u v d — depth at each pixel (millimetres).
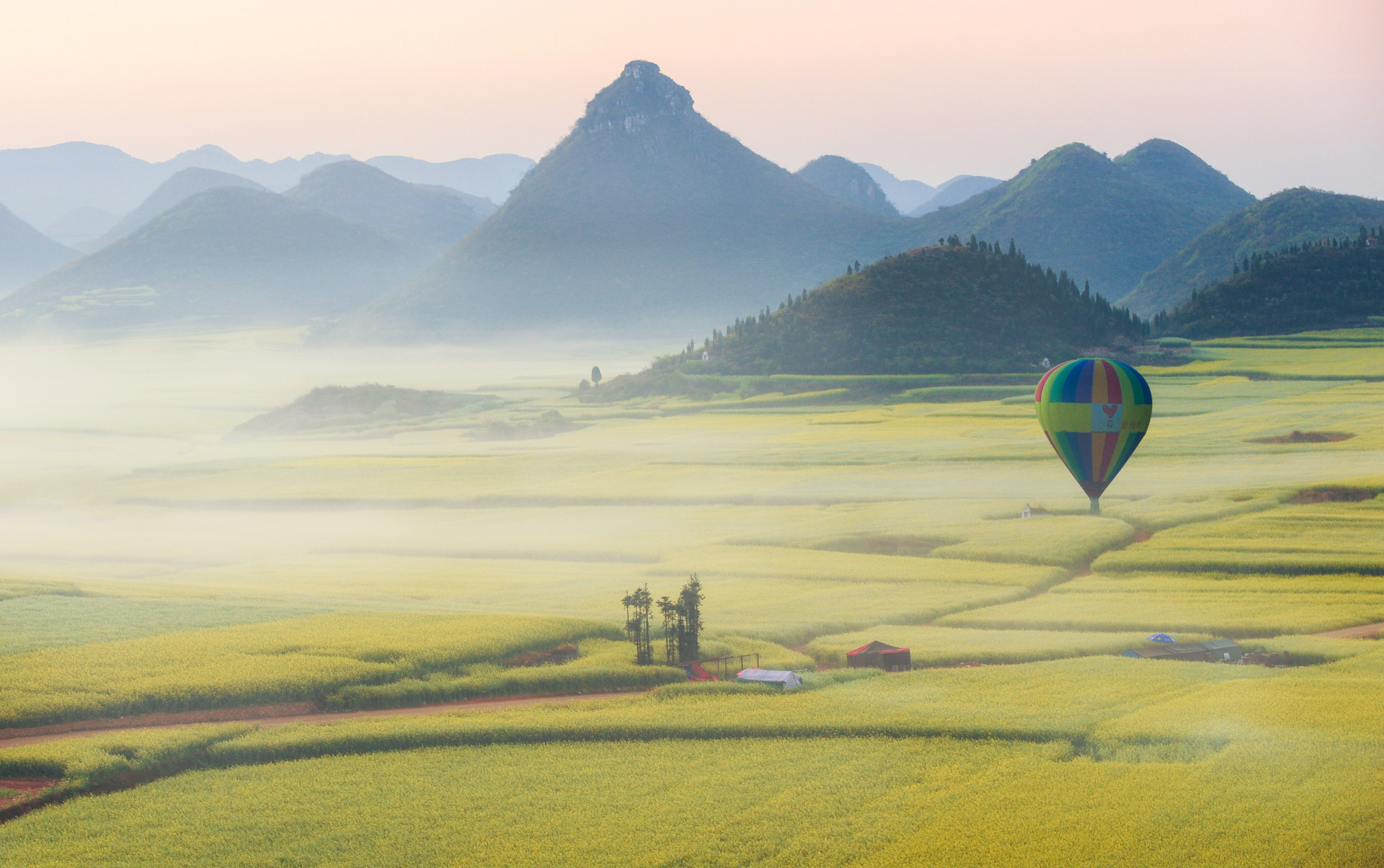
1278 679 52656
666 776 42781
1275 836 36188
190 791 41844
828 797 40469
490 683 54281
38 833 38250
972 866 35094
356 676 54094
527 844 37250
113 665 55406
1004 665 57969
